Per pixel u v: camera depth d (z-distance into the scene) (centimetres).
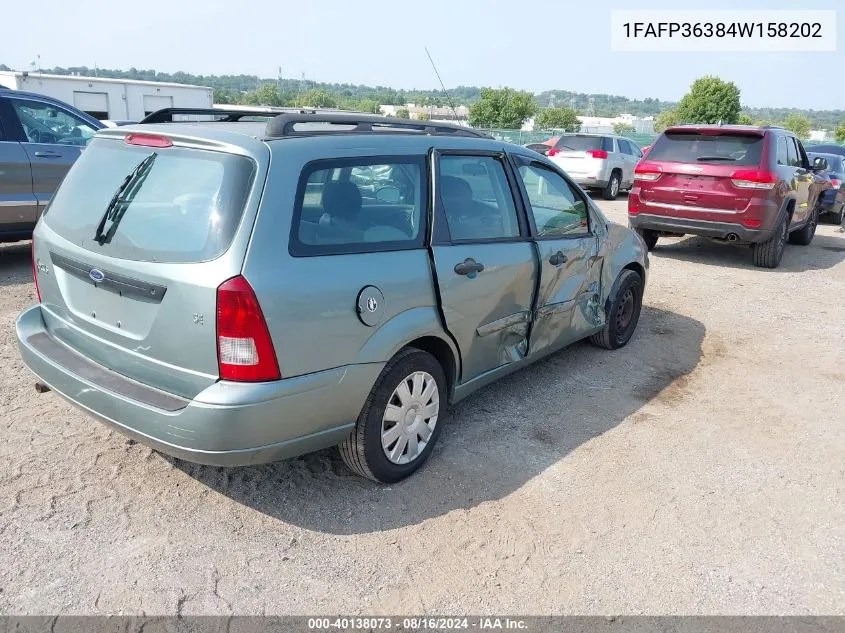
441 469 378
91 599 271
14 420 404
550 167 469
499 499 353
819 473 400
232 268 274
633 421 453
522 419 446
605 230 525
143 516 323
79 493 337
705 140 922
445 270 356
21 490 336
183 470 362
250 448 285
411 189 353
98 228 318
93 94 2964
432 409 370
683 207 923
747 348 618
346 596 281
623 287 559
